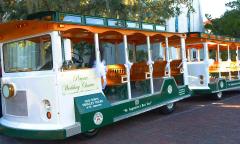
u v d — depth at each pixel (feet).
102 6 37.06
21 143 23.54
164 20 45.78
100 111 22.90
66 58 21.27
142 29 27.63
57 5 33.47
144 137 23.16
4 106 24.03
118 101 25.44
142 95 28.30
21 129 21.48
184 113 31.40
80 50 25.49
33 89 21.53
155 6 43.57
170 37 32.65
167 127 25.85
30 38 22.08
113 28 24.73
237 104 35.78
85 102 22.06
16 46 23.04
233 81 43.52
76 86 21.74
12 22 20.85
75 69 21.81
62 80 20.80
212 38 39.40
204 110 32.60
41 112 21.21
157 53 34.78
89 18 22.88
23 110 22.24
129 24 26.45
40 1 32.45
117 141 22.40
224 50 43.73
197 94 39.14
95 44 23.40
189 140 21.99
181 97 32.76
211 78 39.42
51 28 20.63
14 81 22.77
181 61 33.83
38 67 21.56
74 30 22.62
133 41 32.53
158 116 30.27
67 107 21.03
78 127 21.04
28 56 22.22
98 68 23.32
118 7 38.14
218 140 21.74
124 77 26.58
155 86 30.60
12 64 23.27
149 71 29.09
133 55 32.50
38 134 20.68
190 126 25.88
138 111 26.84
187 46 40.01
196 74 38.81
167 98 30.71
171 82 31.40
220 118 28.40
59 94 20.57
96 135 23.94
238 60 46.29
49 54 20.94
